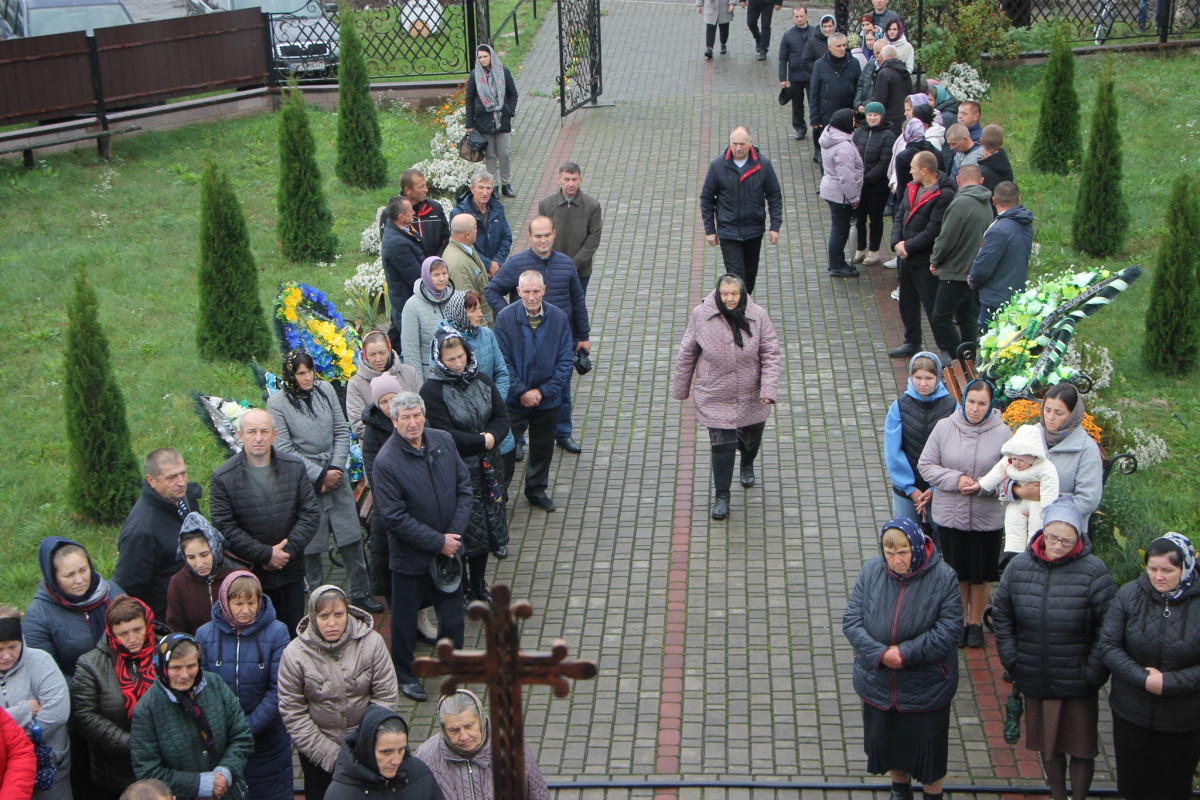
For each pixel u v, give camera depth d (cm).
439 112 1755
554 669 316
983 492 707
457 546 708
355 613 607
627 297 1260
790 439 1001
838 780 651
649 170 1582
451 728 527
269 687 601
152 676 577
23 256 1302
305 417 777
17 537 888
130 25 1627
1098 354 1061
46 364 1104
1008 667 617
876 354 1130
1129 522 824
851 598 624
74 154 1591
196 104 1723
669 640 769
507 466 934
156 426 1016
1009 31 1834
